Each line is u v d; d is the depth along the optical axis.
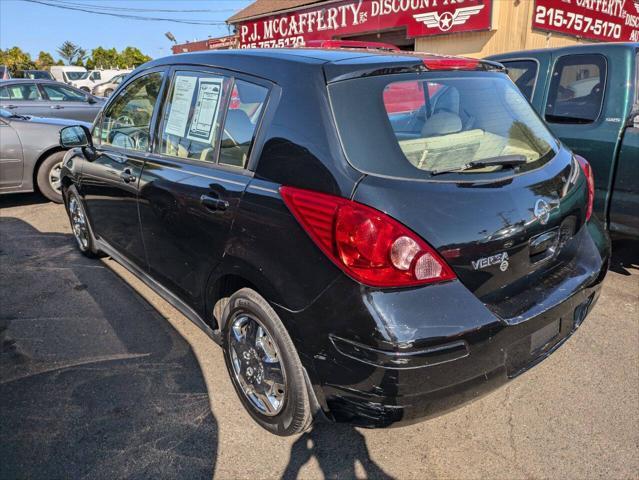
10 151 6.15
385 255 1.85
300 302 2.07
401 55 2.45
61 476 2.27
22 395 2.81
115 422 2.60
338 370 2.01
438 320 1.88
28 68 60.56
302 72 2.23
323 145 2.05
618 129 3.86
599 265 2.61
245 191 2.30
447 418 2.62
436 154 2.12
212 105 2.69
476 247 1.98
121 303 3.86
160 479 2.26
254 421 2.60
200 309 2.84
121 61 62.19
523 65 4.70
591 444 2.42
